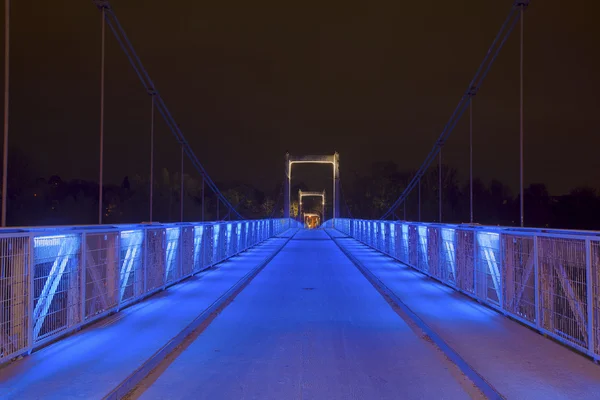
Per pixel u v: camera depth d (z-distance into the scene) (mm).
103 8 14102
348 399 4336
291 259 19078
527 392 4289
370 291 10727
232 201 76062
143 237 9203
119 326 6879
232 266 15727
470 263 9375
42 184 49469
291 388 4613
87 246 6859
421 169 24734
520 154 11125
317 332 6848
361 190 83125
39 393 4293
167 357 5680
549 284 6117
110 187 60812
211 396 4434
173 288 10734
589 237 5203
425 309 8188
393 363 5398
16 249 5266
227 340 6414
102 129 12383
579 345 5438
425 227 13219
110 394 4273
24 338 5371
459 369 5223
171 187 62625
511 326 6840
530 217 47250
